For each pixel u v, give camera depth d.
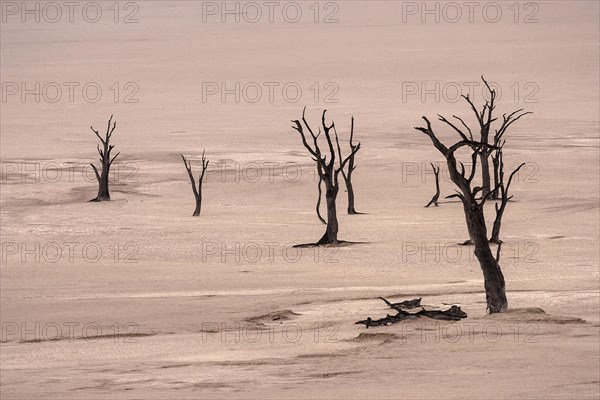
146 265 108.81
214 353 56.38
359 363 49.66
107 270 105.56
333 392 41.03
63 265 110.38
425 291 82.44
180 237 130.62
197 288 91.00
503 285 65.00
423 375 45.16
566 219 138.12
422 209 159.12
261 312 73.88
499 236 122.75
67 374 51.06
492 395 38.78
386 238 124.56
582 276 91.31
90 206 169.38
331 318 69.62
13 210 165.38
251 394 41.78
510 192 174.12
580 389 39.91
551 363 47.38
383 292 82.19
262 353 55.28
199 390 43.69
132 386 45.81
